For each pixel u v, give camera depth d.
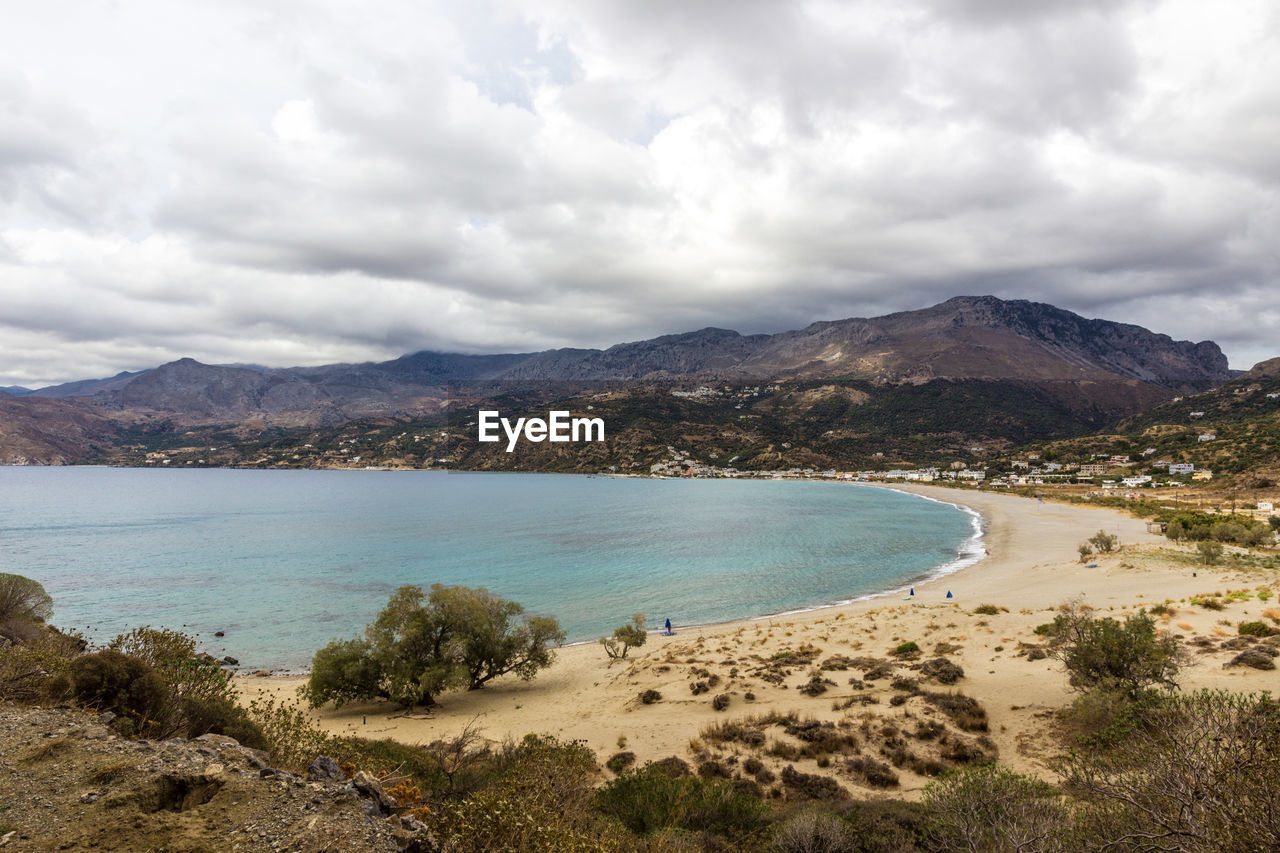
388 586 55.97
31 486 195.00
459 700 27.55
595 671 31.36
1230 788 5.48
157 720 7.72
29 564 65.25
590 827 8.38
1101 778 7.17
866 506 138.00
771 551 75.75
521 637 30.27
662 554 74.12
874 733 18.03
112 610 46.03
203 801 5.08
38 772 5.21
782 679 25.08
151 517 114.31
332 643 27.41
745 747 18.02
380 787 5.38
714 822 12.02
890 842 10.16
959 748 16.28
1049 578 49.66
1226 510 100.44
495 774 12.52
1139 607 33.50
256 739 8.84
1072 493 152.75
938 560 67.12
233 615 45.12
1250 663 19.89
